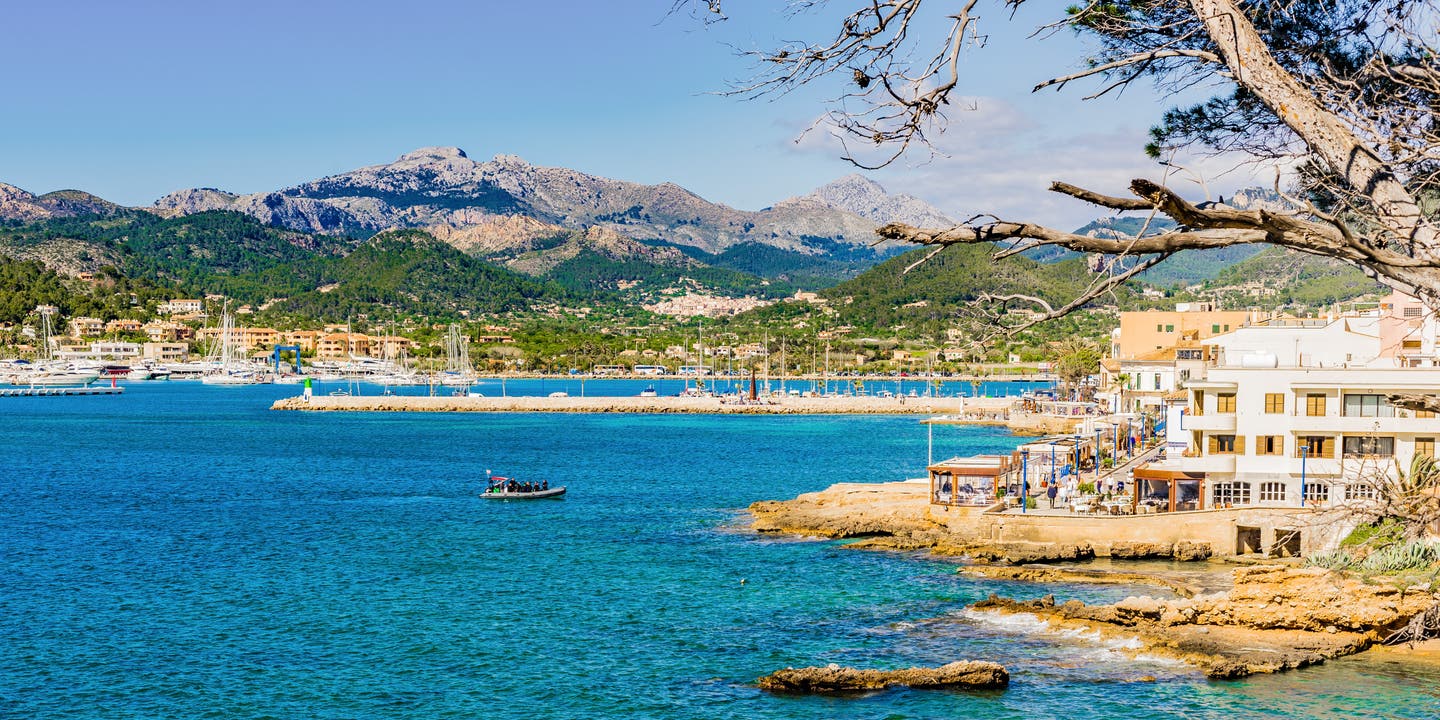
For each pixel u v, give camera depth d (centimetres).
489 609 6688
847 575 7431
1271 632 5528
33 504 11644
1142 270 1202
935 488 9050
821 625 6162
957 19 1259
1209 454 7894
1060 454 11275
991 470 8856
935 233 1191
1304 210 1151
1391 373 7531
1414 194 1302
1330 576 5528
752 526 9594
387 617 6519
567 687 5194
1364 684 4912
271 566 8088
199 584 7469
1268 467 7756
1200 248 1166
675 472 14738
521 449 18475
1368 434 7575
